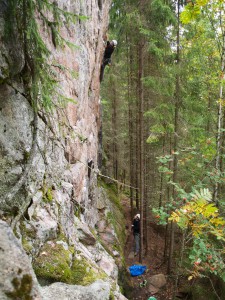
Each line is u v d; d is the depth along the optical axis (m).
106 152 18.41
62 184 5.54
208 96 12.21
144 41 10.91
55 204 4.71
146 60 11.55
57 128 5.61
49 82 3.75
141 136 11.92
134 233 13.30
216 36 10.34
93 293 3.53
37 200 4.11
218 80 10.04
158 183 14.67
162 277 11.40
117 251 10.12
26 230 3.51
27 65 3.78
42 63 3.62
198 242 5.63
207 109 11.95
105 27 11.81
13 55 3.39
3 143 3.38
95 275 4.32
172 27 10.88
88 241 6.55
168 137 13.12
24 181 3.38
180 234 14.68
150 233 16.08
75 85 7.38
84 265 4.38
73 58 7.14
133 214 16.39
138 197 16.08
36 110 3.57
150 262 13.08
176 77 10.45
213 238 7.28
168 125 10.77
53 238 4.16
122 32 11.44
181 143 10.85
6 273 1.96
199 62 10.99
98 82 11.53
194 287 9.69
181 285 10.80
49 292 3.14
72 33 7.05
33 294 2.01
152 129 10.80
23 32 3.31
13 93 3.57
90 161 9.32
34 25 3.30
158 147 13.77
